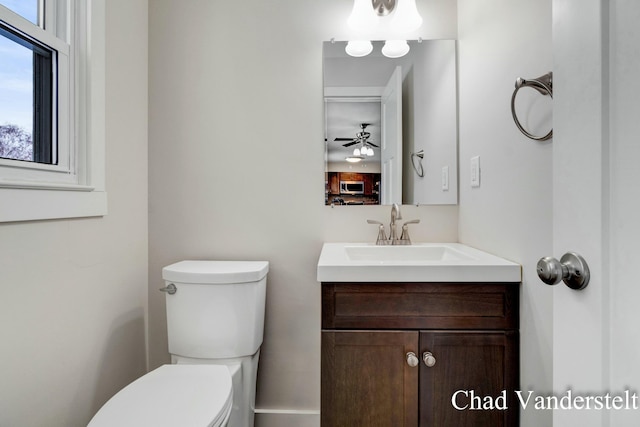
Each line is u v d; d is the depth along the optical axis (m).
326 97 1.55
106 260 1.26
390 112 1.55
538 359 0.91
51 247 1.01
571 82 0.54
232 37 1.54
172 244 1.56
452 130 1.54
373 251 1.43
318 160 1.55
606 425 0.47
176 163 1.55
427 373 1.03
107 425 0.80
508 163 1.07
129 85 1.40
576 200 0.52
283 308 1.55
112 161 1.30
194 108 1.54
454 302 1.03
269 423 1.52
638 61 0.43
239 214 1.55
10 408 0.88
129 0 1.40
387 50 1.55
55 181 1.06
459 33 1.52
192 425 0.80
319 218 1.56
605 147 0.47
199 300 1.28
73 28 1.12
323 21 1.54
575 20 0.53
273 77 1.54
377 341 1.04
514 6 1.02
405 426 1.03
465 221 1.46
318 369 1.54
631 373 0.43
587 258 0.50
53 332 1.02
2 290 0.86
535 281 0.92
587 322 0.50
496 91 1.15
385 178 1.56
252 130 1.55
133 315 1.44
